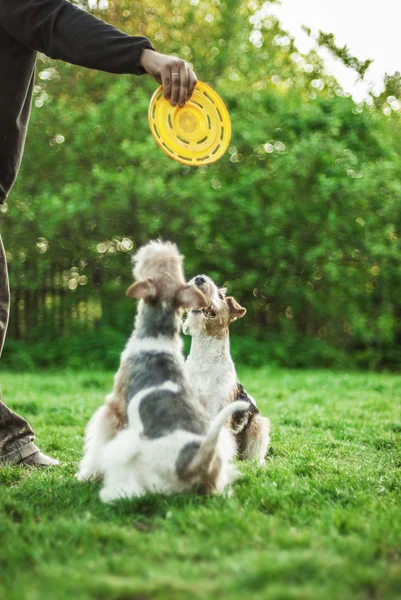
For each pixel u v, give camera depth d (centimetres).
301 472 509
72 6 455
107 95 1678
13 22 454
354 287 1714
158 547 304
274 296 1770
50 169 1730
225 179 1722
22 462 527
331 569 269
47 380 1298
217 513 346
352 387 1240
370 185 1638
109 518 361
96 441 419
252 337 1733
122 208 1590
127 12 1950
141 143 1634
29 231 1634
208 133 478
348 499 409
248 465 507
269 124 1708
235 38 1830
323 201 1677
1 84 478
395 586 259
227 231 1681
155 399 384
